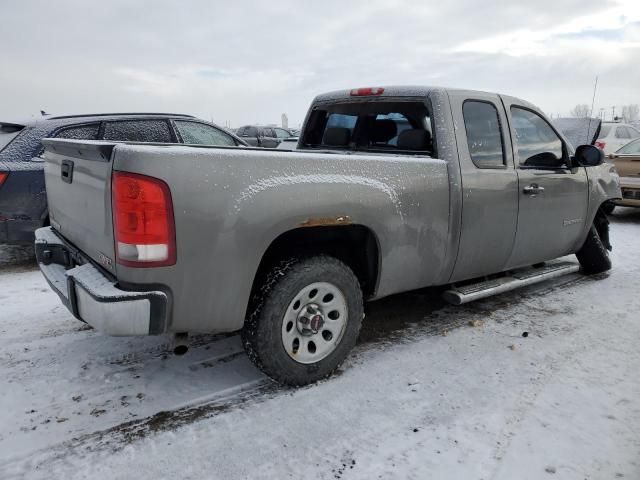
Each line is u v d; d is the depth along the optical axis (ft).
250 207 8.10
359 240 10.48
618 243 22.99
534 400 9.16
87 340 11.44
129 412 8.63
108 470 7.20
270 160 8.41
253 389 9.44
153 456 7.51
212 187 7.75
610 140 42.86
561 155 14.62
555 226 14.30
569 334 12.20
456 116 11.48
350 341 9.95
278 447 7.76
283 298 8.84
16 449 7.60
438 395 9.31
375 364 10.48
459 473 7.23
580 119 28.25
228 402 8.98
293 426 8.29
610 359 10.85
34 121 17.62
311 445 7.82
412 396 9.26
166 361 10.48
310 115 14.94
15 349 10.91
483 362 10.64
